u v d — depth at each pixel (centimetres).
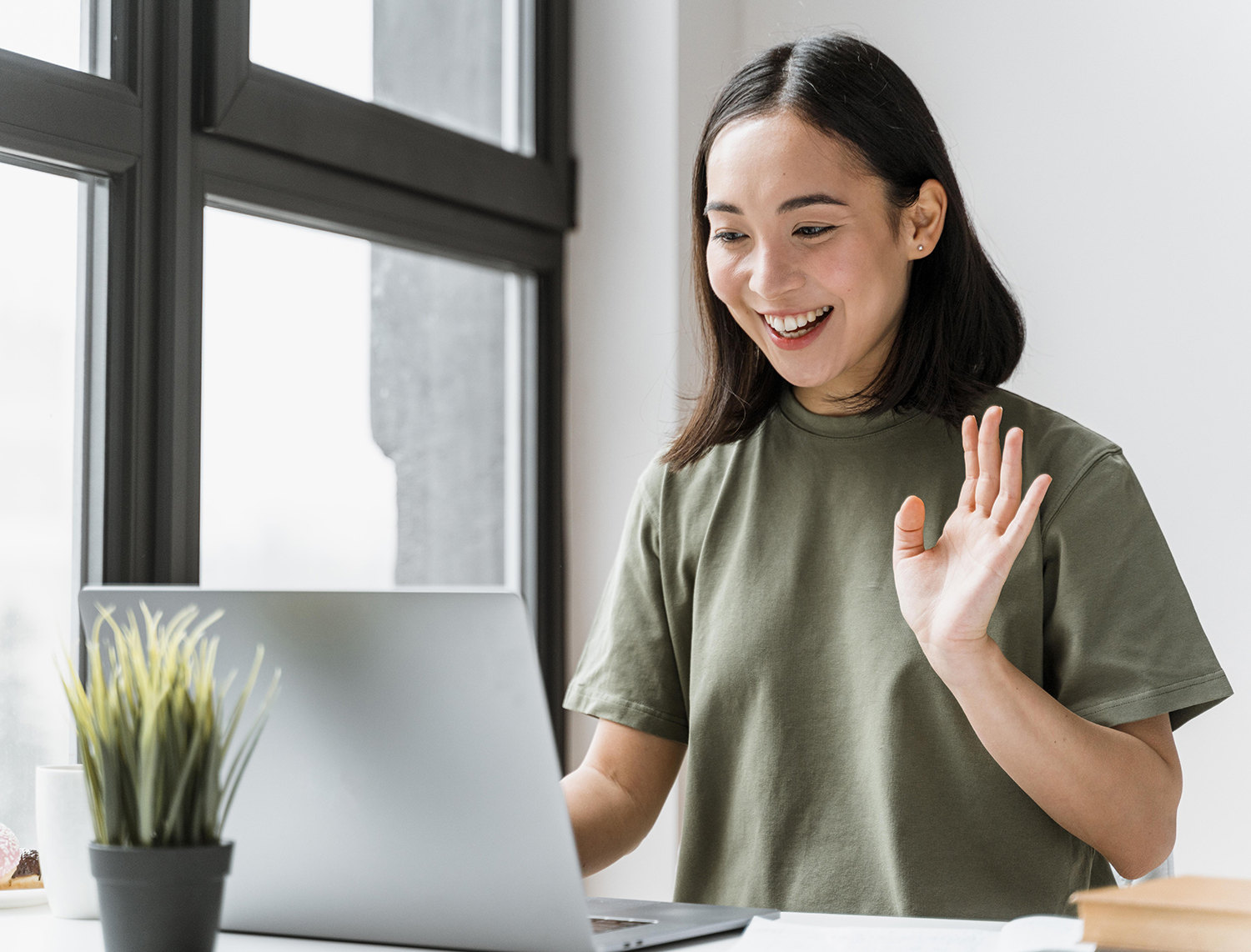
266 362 182
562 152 231
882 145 113
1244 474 196
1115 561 109
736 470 131
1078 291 210
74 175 152
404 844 83
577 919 78
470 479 221
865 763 115
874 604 117
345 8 192
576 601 231
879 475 122
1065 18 212
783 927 86
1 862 123
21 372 149
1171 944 69
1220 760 194
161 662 77
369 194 190
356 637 82
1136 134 206
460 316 218
